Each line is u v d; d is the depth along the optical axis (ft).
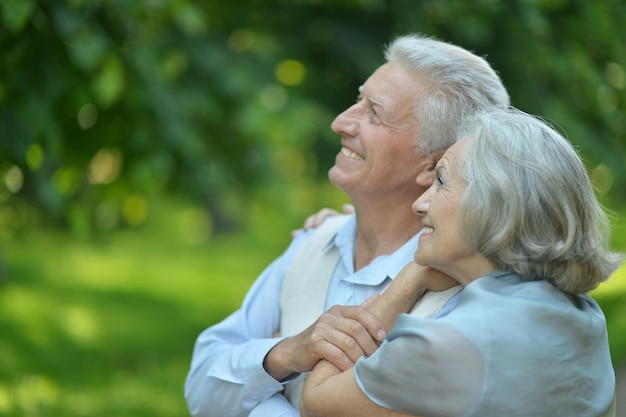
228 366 12.23
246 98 25.61
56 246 82.58
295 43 29.63
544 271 9.58
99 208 27.86
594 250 9.61
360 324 10.62
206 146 27.68
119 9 21.97
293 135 25.39
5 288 60.95
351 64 29.35
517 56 28.27
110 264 78.23
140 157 24.38
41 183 23.09
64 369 39.96
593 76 29.27
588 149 29.43
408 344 9.29
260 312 13.21
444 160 10.05
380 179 12.00
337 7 29.76
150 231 99.81
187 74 26.14
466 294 9.51
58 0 21.22
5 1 19.62
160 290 66.59
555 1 27.07
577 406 9.45
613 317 43.75
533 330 9.24
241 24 29.55
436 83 11.83
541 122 9.81
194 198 26.94
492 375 9.05
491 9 26.78
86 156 25.23
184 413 33.35
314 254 12.81
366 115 12.17
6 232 36.63
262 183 28.37
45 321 50.90
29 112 21.65
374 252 12.39
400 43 12.27
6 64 21.35
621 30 30.22
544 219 9.41
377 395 9.60
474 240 9.54
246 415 12.10
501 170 9.44
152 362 42.34
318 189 32.22
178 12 22.75
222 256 89.56
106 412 32.86
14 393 34.71
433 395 9.18
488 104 11.92
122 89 23.95
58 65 21.91
